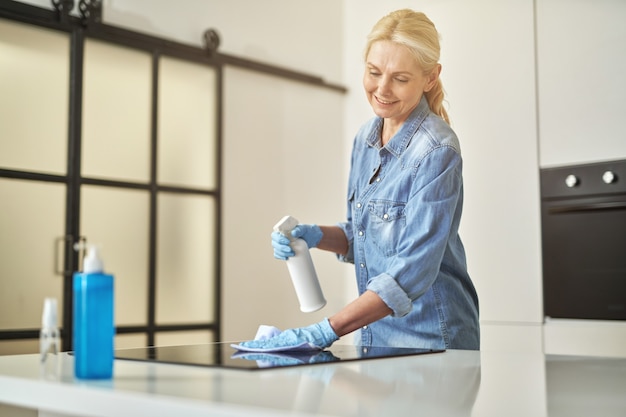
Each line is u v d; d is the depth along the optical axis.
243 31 4.02
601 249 3.20
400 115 1.76
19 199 3.15
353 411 0.75
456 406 0.80
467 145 3.66
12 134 3.14
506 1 3.55
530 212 3.42
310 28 4.34
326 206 4.38
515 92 3.51
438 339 1.72
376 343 1.79
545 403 0.84
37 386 0.98
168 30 3.70
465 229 3.63
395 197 1.71
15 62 3.16
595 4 3.27
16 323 3.12
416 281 1.52
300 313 4.20
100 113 3.42
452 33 3.75
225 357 1.26
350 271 4.36
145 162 3.57
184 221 3.72
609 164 3.18
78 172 3.31
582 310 3.24
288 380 0.98
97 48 3.41
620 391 0.93
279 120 4.16
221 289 3.84
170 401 0.81
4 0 3.10
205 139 3.82
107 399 0.88
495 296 3.51
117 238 3.46
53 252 3.23
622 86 3.18
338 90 4.44
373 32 1.71
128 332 3.46
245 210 3.98
